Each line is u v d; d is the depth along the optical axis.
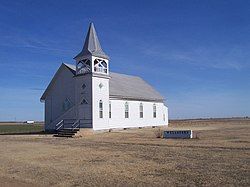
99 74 40.94
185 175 13.16
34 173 14.47
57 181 12.83
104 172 14.21
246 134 34.38
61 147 24.48
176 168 14.64
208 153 19.12
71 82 43.81
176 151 20.38
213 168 14.40
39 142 29.34
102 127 41.19
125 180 12.62
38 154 20.61
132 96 48.03
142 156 18.56
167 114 57.50
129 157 18.31
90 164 16.31
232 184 11.52
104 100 41.69
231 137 30.47
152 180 12.50
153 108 53.59
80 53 41.88
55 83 46.00
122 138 31.98
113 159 17.73
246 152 19.27
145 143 26.03
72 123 42.22
